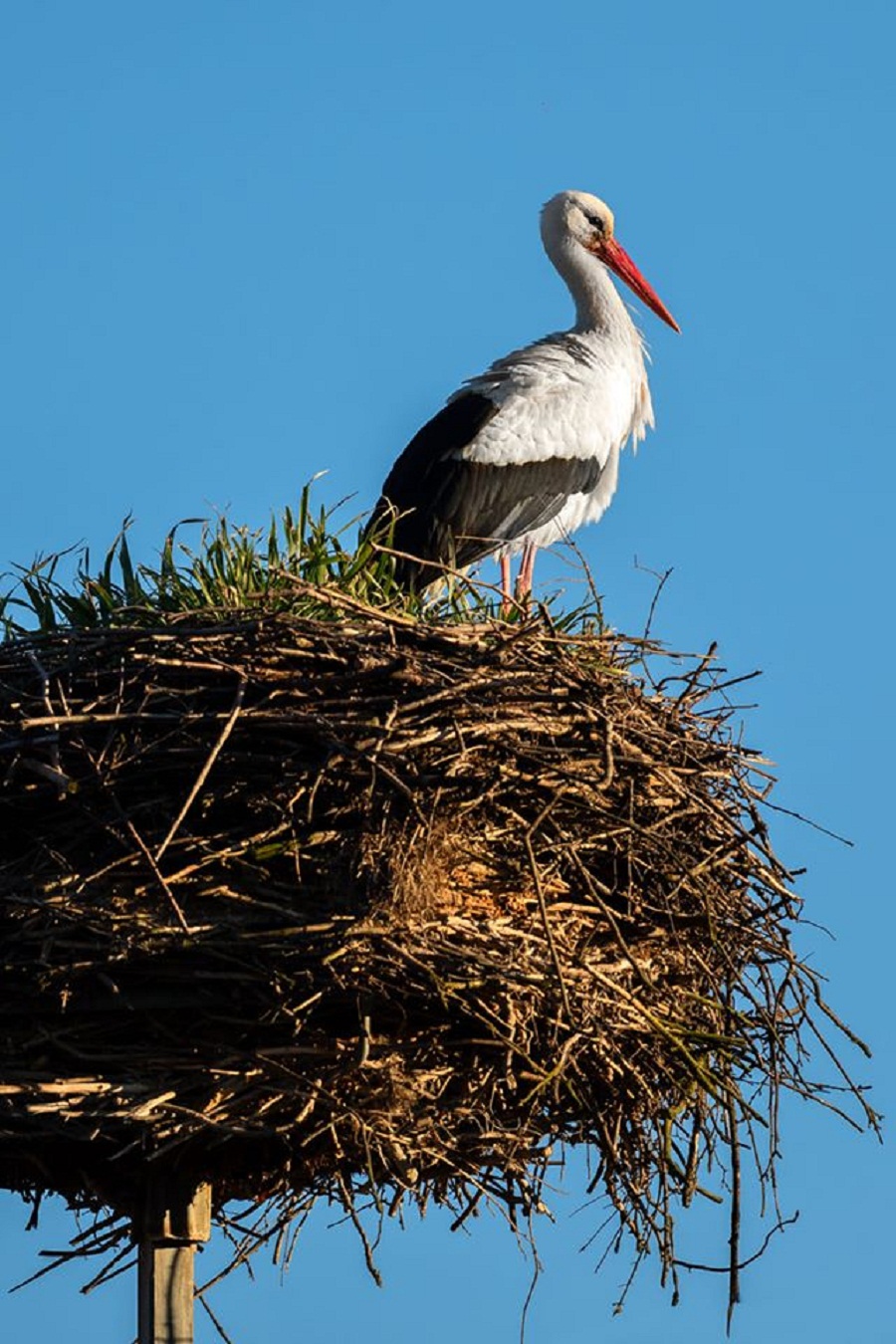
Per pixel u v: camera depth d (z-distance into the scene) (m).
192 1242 11.10
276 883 10.57
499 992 10.66
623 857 11.52
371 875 10.44
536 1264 11.34
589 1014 10.85
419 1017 10.77
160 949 10.32
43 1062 10.58
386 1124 10.65
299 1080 10.51
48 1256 11.43
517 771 10.91
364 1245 10.92
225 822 10.74
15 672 11.16
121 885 10.55
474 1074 11.02
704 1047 11.57
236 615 11.31
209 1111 10.49
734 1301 11.49
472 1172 11.39
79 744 10.64
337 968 10.33
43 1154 11.19
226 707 10.77
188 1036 10.59
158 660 10.81
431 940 10.48
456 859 10.85
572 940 11.29
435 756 10.70
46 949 10.33
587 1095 11.43
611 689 11.45
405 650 10.99
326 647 10.98
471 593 14.48
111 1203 11.22
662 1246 11.55
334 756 10.44
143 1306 11.00
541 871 11.05
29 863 10.77
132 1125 10.50
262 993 10.44
